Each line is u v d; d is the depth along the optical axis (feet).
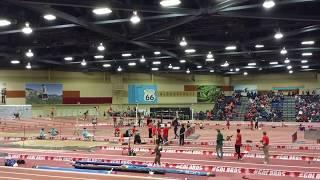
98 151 85.25
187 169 62.18
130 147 84.07
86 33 97.66
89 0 58.23
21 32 87.40
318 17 71.41
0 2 62.49
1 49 117.50
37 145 94.38
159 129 98.27
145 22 86.28
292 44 119.75
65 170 59.62
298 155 77.87
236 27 89.45
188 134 114.32
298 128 152.05
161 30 82.74
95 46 111.86
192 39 107.86
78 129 138.72
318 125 160.76
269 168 63.57
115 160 71.77
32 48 119.65
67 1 57.57
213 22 85.81
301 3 70.44
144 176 56.70
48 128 143.95
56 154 80.94
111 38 101.04
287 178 55.31
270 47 123.44
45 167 62.34
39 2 56.75
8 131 132.98
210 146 93.30
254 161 71.10
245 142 101.96
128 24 90.38
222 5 62.28
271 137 118.01
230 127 158.30
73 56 137.28
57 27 78.79
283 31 94.32
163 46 122.93
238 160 72.38
